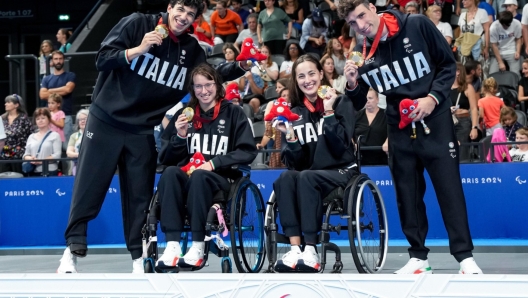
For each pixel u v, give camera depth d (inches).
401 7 494.3
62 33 593.0
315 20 495.5
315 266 194.7
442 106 209.0
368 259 258.5
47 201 388.2
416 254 218.5
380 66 208.4
